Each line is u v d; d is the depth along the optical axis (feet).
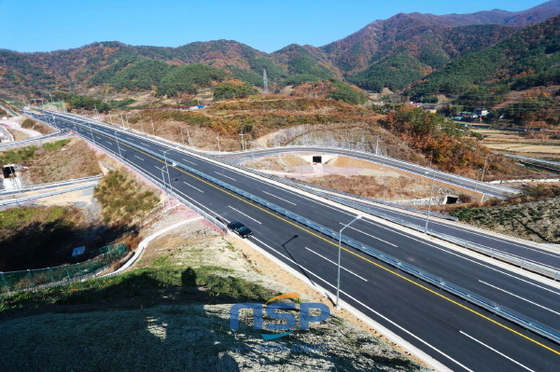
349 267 107.34
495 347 74.23
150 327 52.90
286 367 49.08
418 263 108.99
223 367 45.44
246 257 113.80
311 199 167.53
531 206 158.71
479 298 86.53
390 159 266.77
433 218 161.89
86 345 45.03
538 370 68.23
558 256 118.42
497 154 302.45
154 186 190.49
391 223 140.56
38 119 412.57
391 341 75.92
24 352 41.14
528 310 85.97
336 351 60.34
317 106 419.95
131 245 136.77
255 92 590.96
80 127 383.65
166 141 311.47
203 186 186.60
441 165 282.15
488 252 112.68
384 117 365.81
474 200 206.90
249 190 179.63
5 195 198.39
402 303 89.61
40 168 263.90
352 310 86.43
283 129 338.13
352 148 315.78
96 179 228.22
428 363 69.41
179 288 78.95
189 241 126.21
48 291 73.00
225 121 350.84
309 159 275.80
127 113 440.04
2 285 84.84
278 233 131.34
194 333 53.57
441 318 83.56
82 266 109.60
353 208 156.66
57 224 180.75
